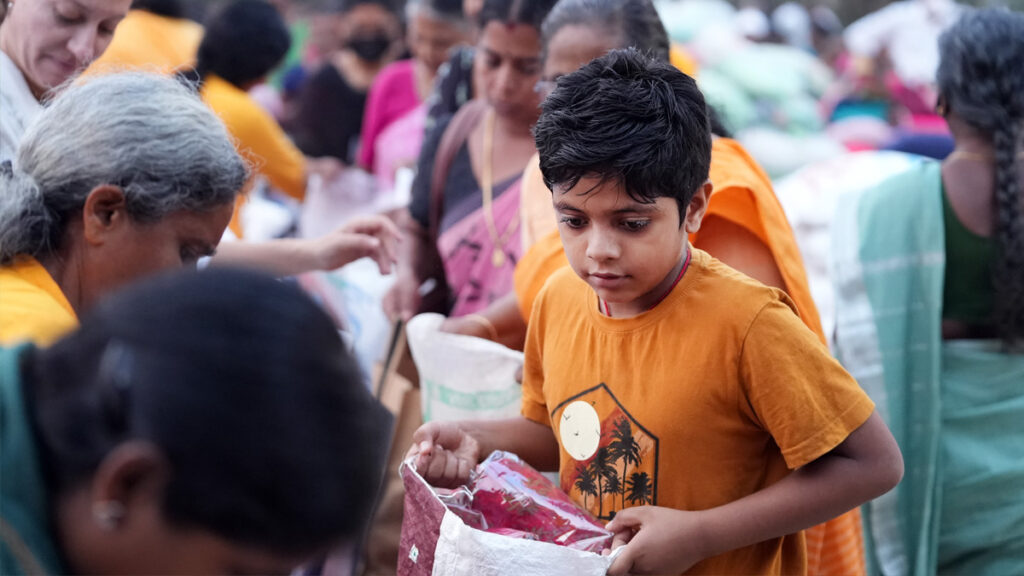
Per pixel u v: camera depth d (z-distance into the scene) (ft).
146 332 3.36
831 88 25.45
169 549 3.28
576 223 5.62
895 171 9.00
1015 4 24.85
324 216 16.03
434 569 5.41
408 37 18.16
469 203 9.70
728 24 27.07
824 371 5.51
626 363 5.80
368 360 10.74
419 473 6.10
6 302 5.26
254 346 3.31
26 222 5.60
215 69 14.37
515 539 5.25
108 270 5.78
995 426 8.50
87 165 5.60
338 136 18.45
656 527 5.43
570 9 8.00
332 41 23.17
